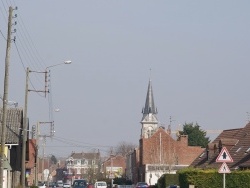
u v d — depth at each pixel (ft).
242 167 301.63
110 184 639.35
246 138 340.18
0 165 197.36
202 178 266.77
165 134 572.10
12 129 323.78
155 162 564.71
